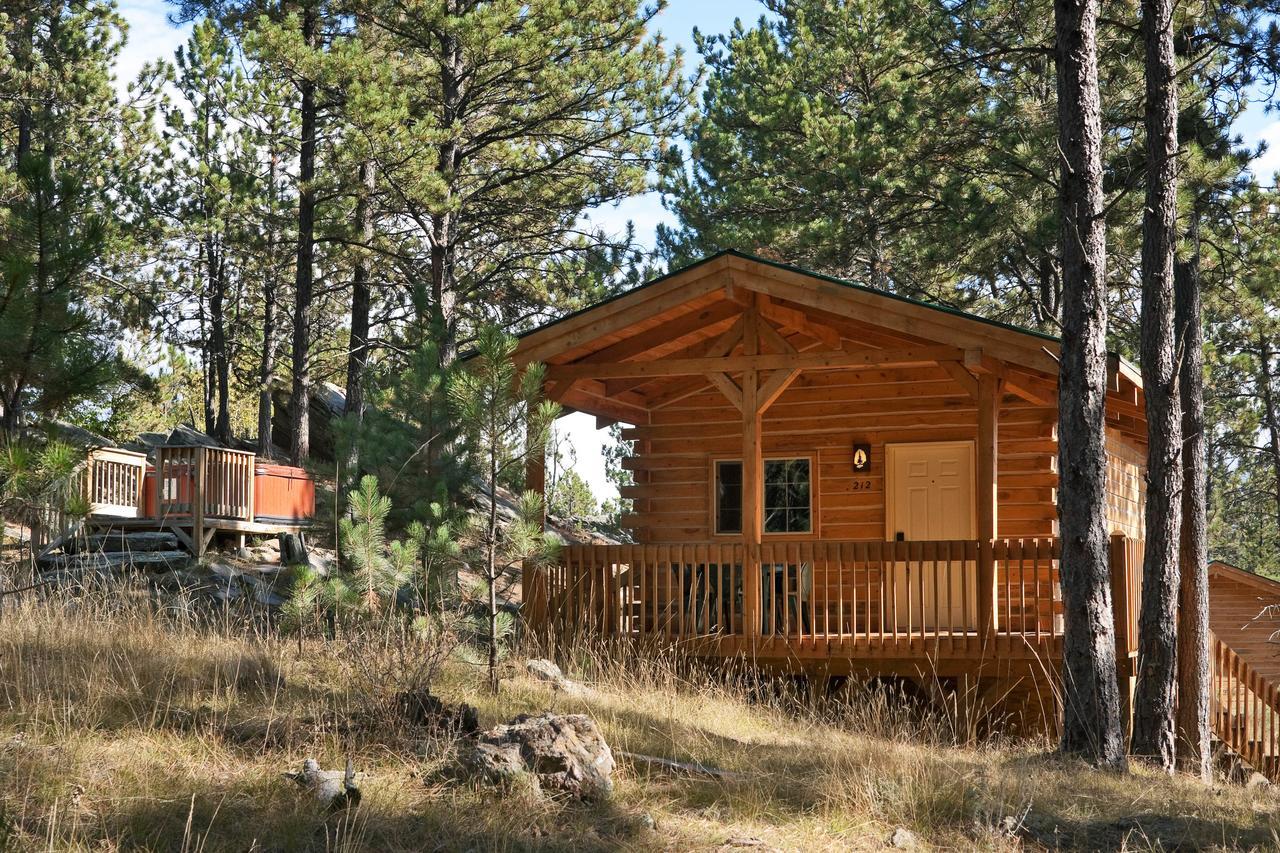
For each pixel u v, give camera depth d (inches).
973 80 847.7
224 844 225.0
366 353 955.3
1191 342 488.4
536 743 279.1
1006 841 263.4
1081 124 421.7
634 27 855.7
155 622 409.1
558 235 958.4
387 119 743.7
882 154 876.6
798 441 617.6
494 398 394.6
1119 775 374.6
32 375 295.9
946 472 591.5
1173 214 464.1
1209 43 629.3
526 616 529.7
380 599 416.2
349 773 254.5
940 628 581.0
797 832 262.2
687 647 511.8
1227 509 1552.7
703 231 1037.2
